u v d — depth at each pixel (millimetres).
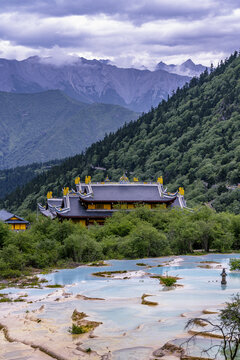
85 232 105812
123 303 47750
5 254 76250
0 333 39219
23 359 31469
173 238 103250
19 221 151375
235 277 64125
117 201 131375
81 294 54125
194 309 42812
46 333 37750
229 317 28234
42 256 81562
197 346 31219
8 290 59531
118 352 31141
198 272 70062
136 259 88688
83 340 34812
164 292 52469
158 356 30094
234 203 183375
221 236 101125
